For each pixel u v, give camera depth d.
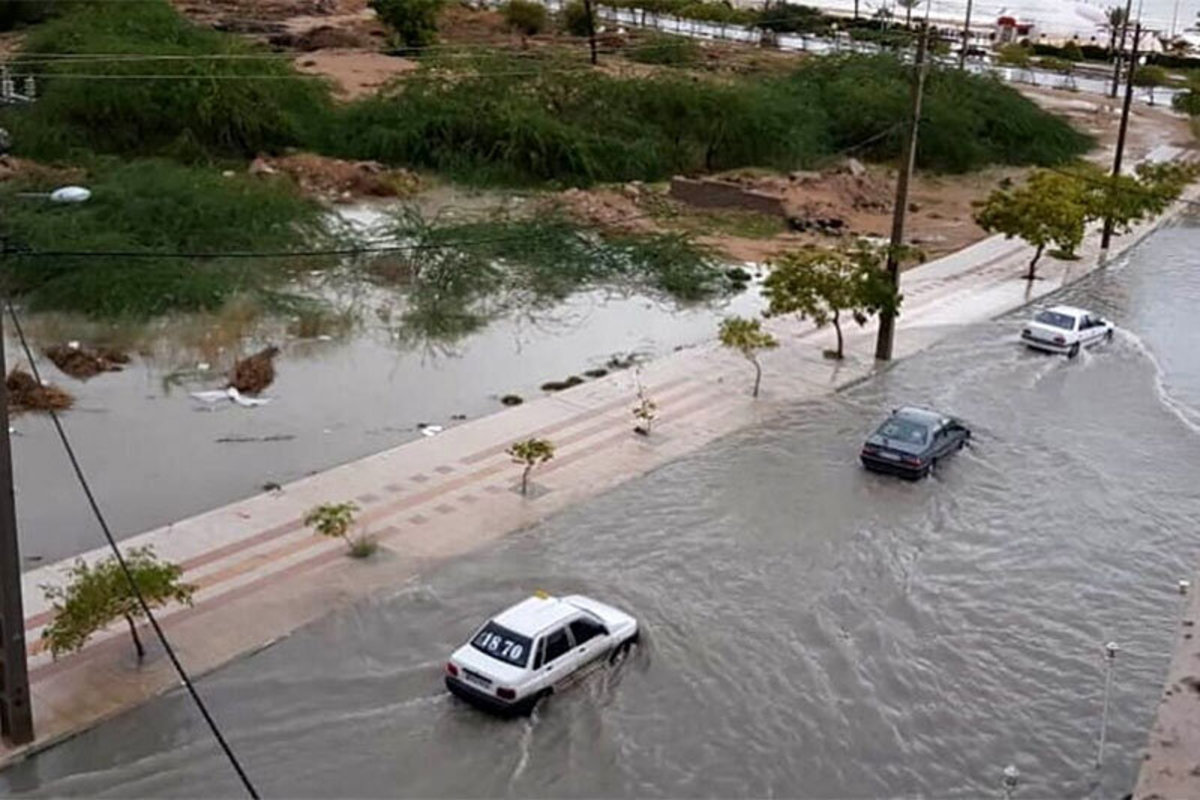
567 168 54.81
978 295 42.75
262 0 96.44
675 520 25.12
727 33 100.50
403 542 23.50
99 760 17.42
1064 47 107.19
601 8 104.69
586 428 29.31
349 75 69.44
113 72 52.66
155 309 35.28
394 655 20.16
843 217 51.97
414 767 17.70
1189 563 24.80
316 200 45.91
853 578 23.47
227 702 18.77
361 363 33.44
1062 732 19.38
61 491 25.00
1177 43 113.94
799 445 29.17
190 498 25.00
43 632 19.28
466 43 82.81
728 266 43.50
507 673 18.58
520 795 17.31
